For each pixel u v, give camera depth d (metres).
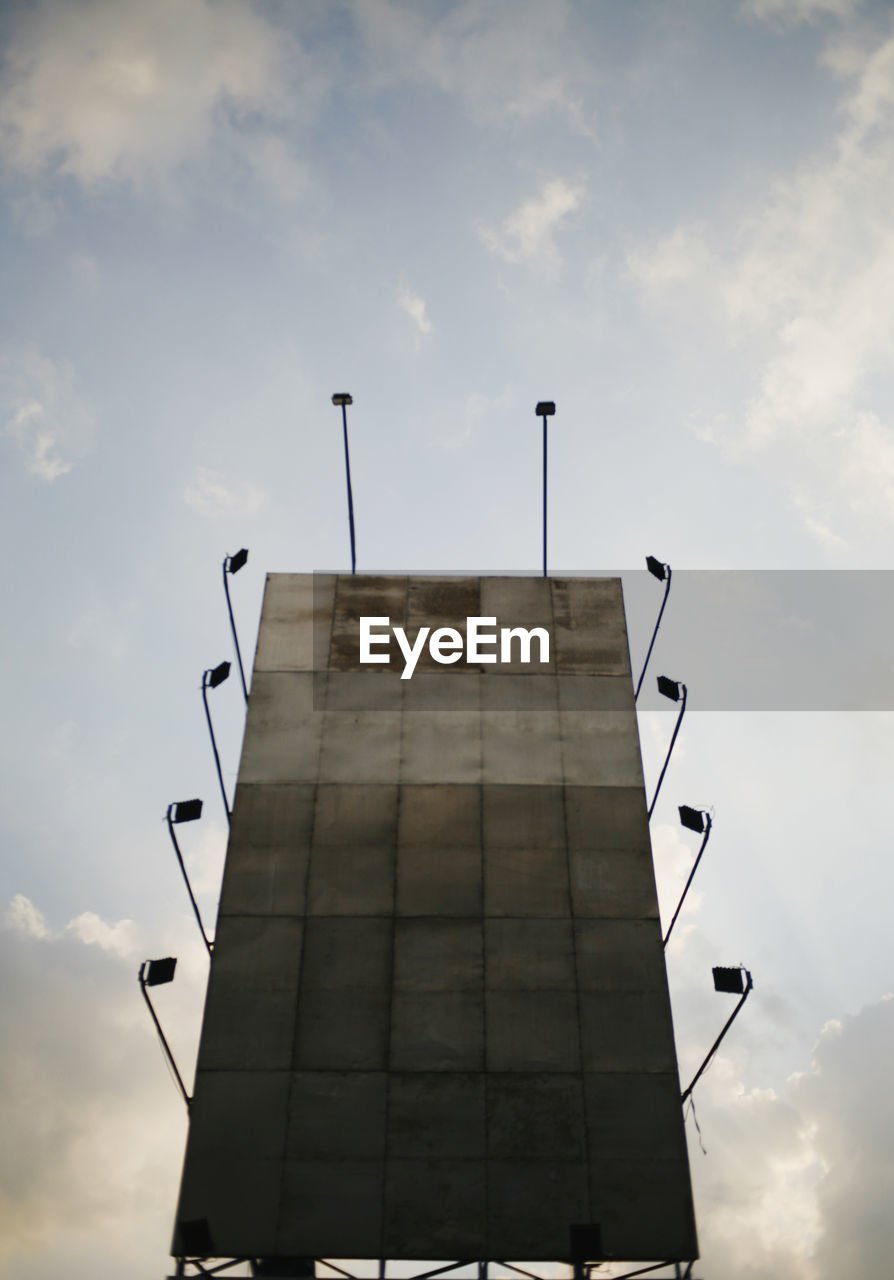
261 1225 17.86
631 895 21.67
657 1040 19.88
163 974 20.72
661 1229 17.88
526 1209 18.06
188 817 22.44
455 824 22.59
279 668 25.03
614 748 23.84
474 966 20.72
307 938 21.03
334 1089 19.27
